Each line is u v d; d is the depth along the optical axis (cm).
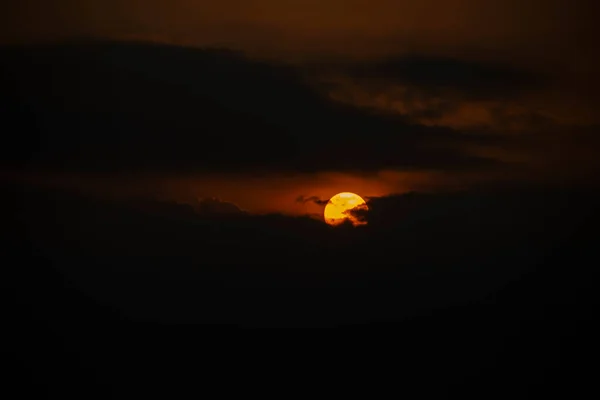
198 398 4147
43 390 4206
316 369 4334
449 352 4344
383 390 4091
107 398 4184
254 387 4219
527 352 4188
